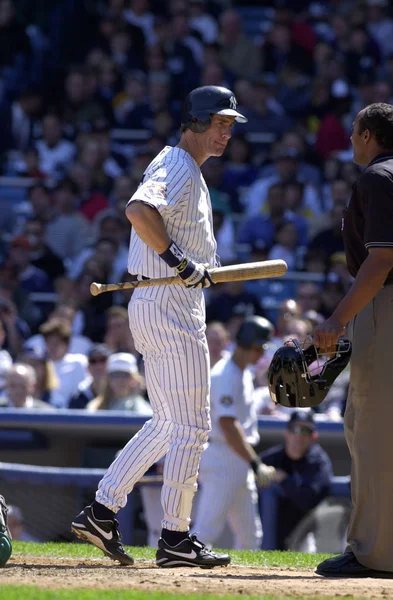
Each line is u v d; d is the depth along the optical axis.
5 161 61.69
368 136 17.61
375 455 17.12
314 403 17.36
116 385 35.50
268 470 29.45
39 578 15.98
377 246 16.53
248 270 17.67
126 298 45.25
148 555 20.84
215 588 15.07
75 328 45.19
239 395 29.89
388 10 72.19
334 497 31.75
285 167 53.28
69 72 66.75
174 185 17.58
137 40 67.00
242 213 54.16
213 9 69.75
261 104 60.53
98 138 58.44
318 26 69.50
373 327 17.19
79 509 32.84
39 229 52.09
